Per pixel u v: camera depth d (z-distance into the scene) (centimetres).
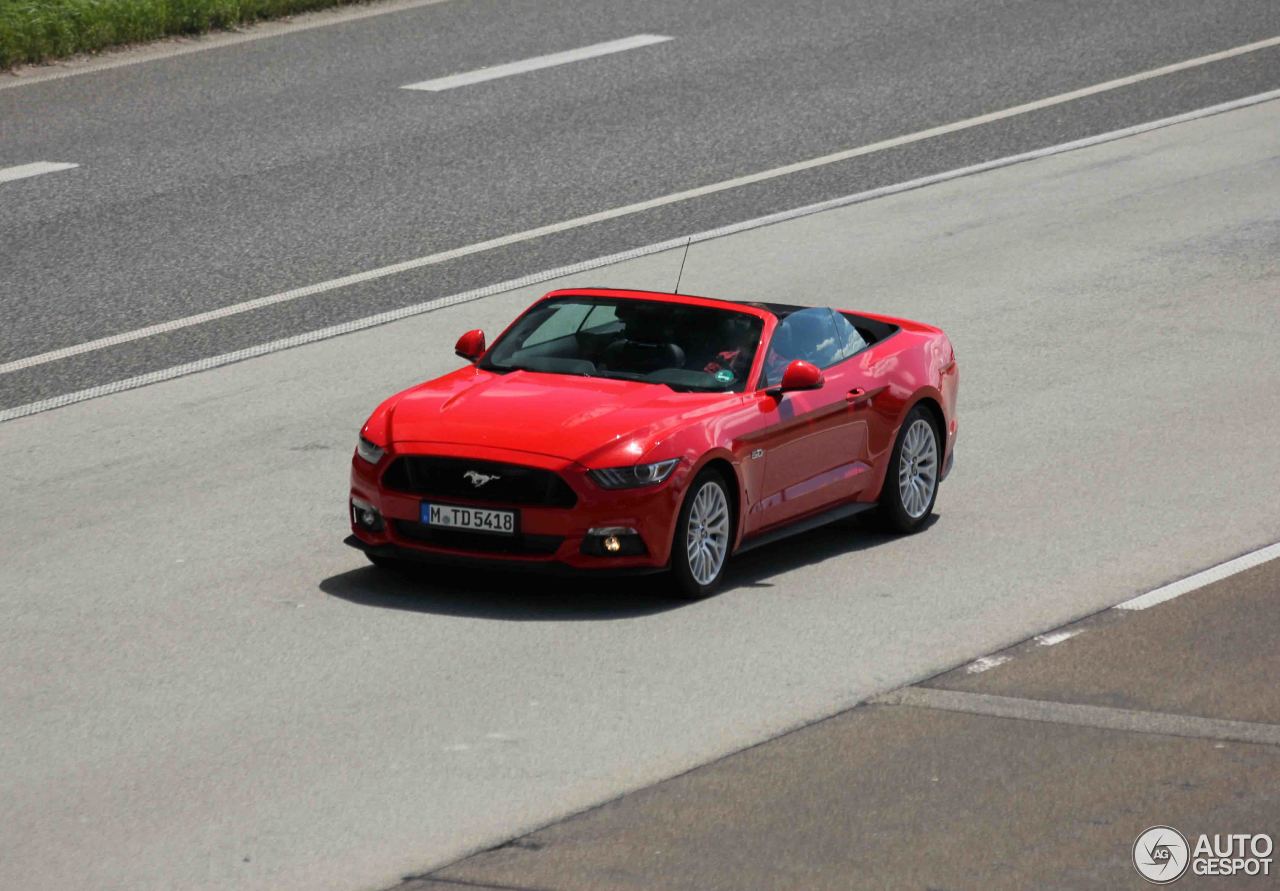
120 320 4338
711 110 6366
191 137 5966
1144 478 3438
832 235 5175
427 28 7469
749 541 2883
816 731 2255
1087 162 5906
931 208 5441
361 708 2319
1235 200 5516
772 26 7519
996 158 5934
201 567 2906
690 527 2745
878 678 2444
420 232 5081
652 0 7975
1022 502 3319
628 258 4916
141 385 3919
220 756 2169
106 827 1977
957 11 7781
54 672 2452
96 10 7069
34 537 3061
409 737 2227
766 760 2162
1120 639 2602
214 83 6619
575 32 7406
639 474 2662
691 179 5634
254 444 3575
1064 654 2538
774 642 2583
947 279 4806
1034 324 4462
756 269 4853
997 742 2222
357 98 6456
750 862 1894
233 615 2678
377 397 3869
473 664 2478
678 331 2991
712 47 7188
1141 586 2845
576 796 2058
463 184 5531
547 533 2656
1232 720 2295
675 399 2831
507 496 2672
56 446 3550
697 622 2667
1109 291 4725
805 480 2970
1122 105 6525
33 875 1864
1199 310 4575
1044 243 5125
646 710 2320
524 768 2136
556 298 3130
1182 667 2486
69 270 4706
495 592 2797
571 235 5094
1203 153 6000
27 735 2234
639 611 2716
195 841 1944
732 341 2970
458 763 2148
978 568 2952
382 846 1930
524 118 6244
